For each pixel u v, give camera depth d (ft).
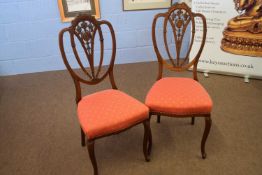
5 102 8.34
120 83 9.09
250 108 7.42
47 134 6.77
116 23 9.88
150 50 10.62
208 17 8.52
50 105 8.06
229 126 6.75
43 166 5.77
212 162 5.68
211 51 9.01
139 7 9.67
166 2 9.71
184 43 10.48
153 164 5.70
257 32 8.16
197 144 6.21
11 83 9.59
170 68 6.37
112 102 5.33
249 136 6.39
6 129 7.03
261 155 5.81
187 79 6.15
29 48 9.90
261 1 7.74
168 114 5.28
